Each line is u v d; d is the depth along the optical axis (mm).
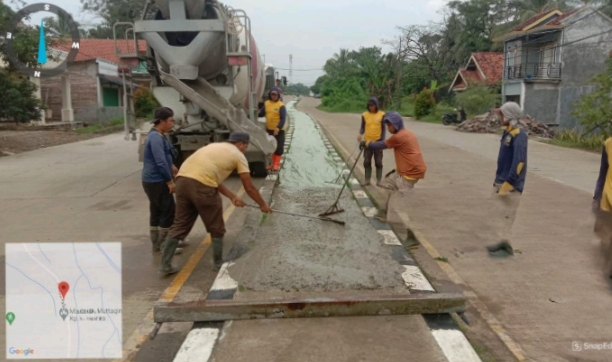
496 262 4977
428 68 43750
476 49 42031
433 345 3342
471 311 3896
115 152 15086
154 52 8344
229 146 4641
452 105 36750
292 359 3186
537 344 3404
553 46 25500
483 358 3209
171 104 8734
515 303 4039
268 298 3885
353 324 3623
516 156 4980
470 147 15391
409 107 43281
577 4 34781
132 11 42594
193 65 7961
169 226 5336
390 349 3289
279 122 9930
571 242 5609
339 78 52406
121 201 8023
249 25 8719
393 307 3725
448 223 6426
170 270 4746
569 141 16750
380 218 6344
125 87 8992
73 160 13234
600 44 24641
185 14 7832
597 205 4723
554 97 25672
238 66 8711
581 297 4145
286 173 9844
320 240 5414
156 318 3631
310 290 4066
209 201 4562
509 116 5039
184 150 8938
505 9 41625
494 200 5379
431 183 9180
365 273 4418
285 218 6379
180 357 3246
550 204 7430
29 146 16578
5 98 21172
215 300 3779
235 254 5043
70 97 25703
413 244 5391
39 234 6145
